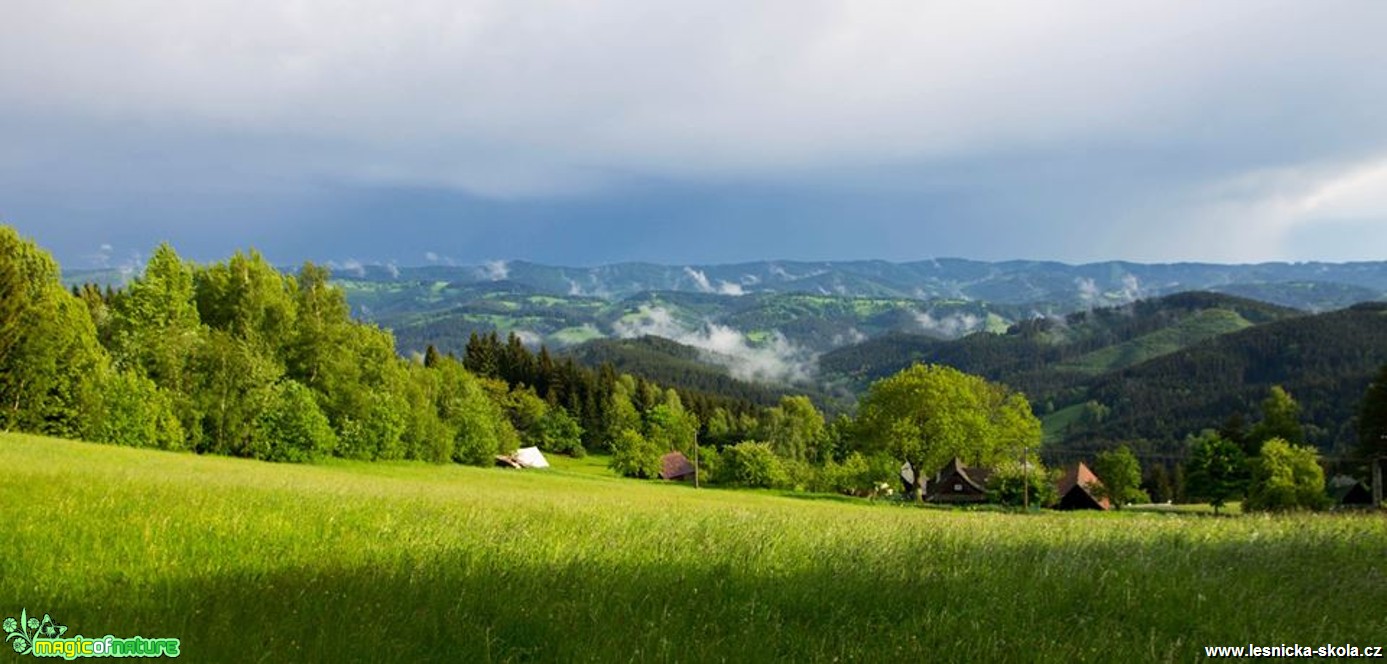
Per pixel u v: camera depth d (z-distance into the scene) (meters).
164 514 9.41
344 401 74.56
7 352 50.97
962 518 18.66
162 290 66.50
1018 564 8.13
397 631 5.15
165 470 25.53
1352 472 71.75
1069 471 80.75
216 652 4.60
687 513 15.89
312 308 82.44
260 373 65.12
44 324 51.91
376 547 8.27
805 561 8.20
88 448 39.06
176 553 7.46
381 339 84.56
